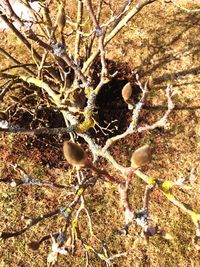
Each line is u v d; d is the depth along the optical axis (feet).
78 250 1.74
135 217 0.77
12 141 2.01
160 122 0.89
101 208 1.84
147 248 1.75
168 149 1.97
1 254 1.75
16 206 1.86
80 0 1.27
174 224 1.79
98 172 0.78
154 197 1.85
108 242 1.76
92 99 1.03
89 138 1.04
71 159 0.70
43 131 0.92
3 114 1.18
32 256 1.74
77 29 1.44
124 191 0.79
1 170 1.94
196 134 2.01
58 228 1.79
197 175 1.90
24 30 1.04
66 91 1.50
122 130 2.02
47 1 1.51
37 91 1.86
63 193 1.88
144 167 1.92
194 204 1.82
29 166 1.95
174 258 1.73
